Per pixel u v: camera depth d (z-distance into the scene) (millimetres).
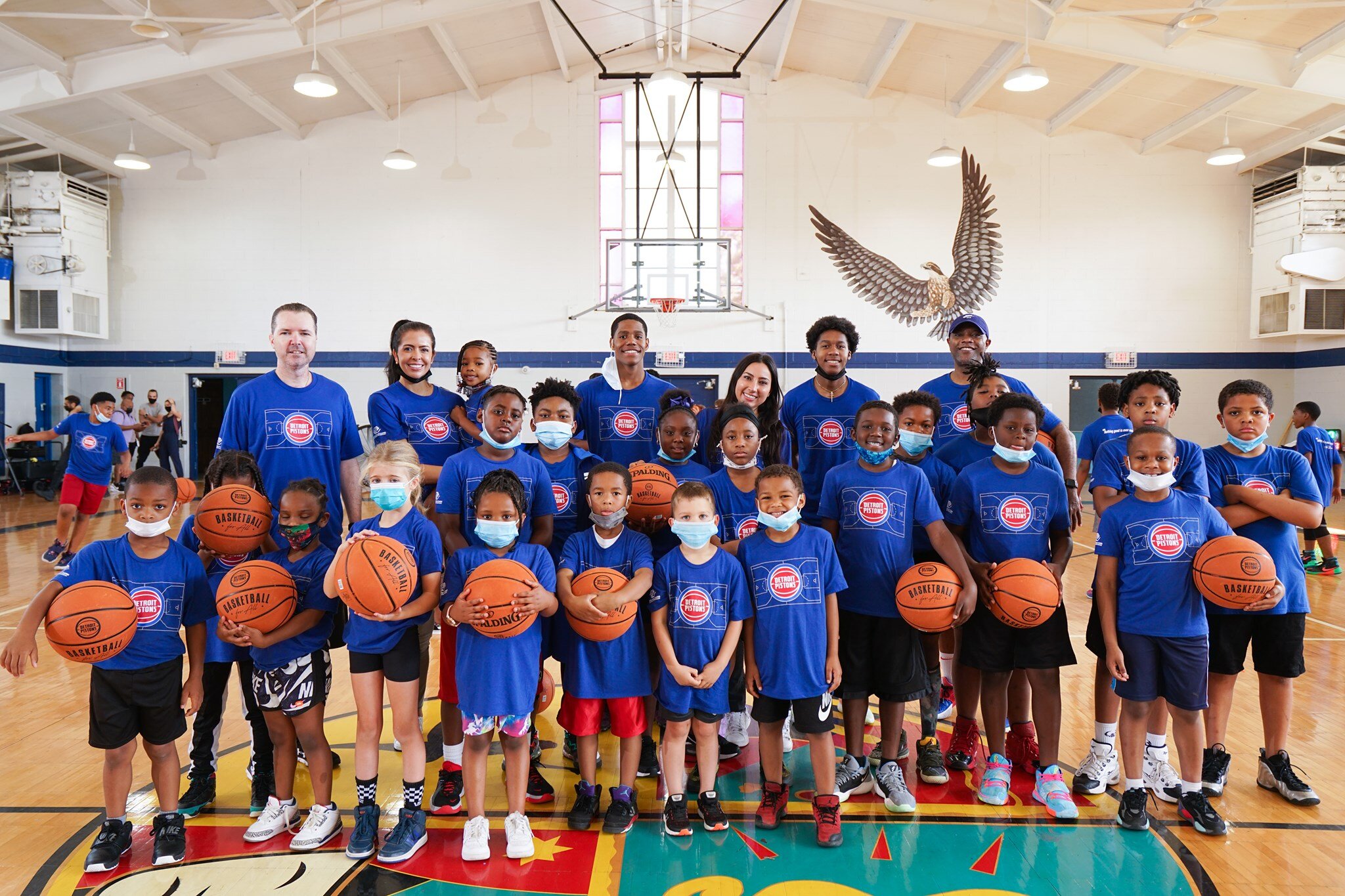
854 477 2641
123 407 11281
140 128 10430
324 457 2783
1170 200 11227
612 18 10289
